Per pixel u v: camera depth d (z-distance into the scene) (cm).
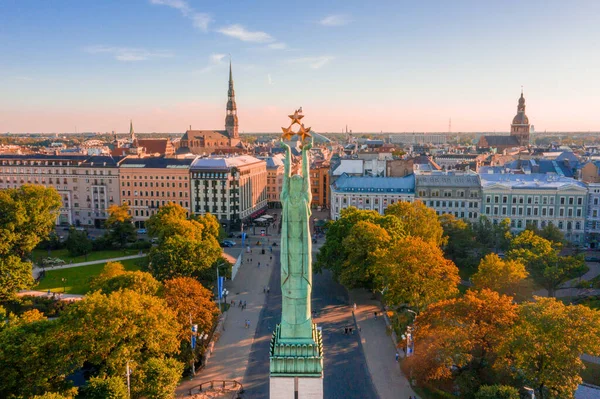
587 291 12638
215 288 13800
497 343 7669
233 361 9600
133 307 7744
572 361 7081
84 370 9262
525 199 18725
